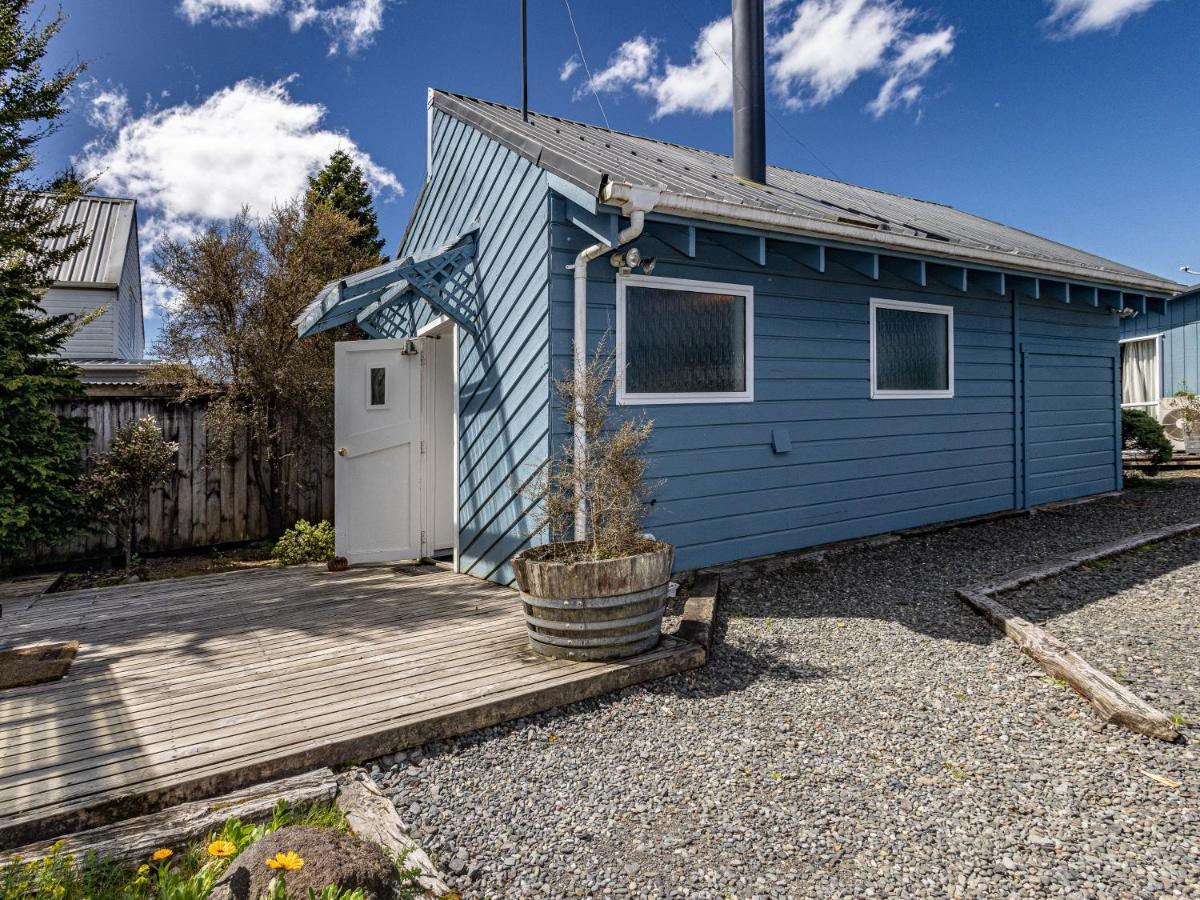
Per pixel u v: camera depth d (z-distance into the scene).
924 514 6.64
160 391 7.34
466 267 5.58
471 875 1.96
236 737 2.52
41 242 7.57
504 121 5.36
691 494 5.07
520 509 4.80
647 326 4.89
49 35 6.75
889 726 2.86
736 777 2.48
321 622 4.13
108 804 2.11
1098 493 8.56
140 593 5.16
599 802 2.33
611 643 3.30
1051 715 2.94
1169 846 2.06
